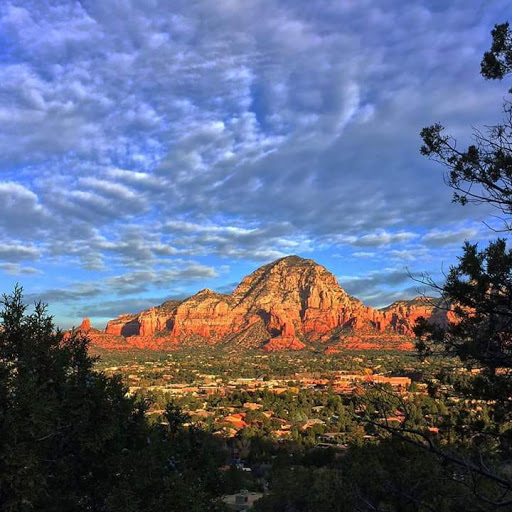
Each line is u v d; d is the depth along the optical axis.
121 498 10.00
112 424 10.41
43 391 10.05
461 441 8.88
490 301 8.24
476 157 8.69
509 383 8.05
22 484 8.22
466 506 8.95
